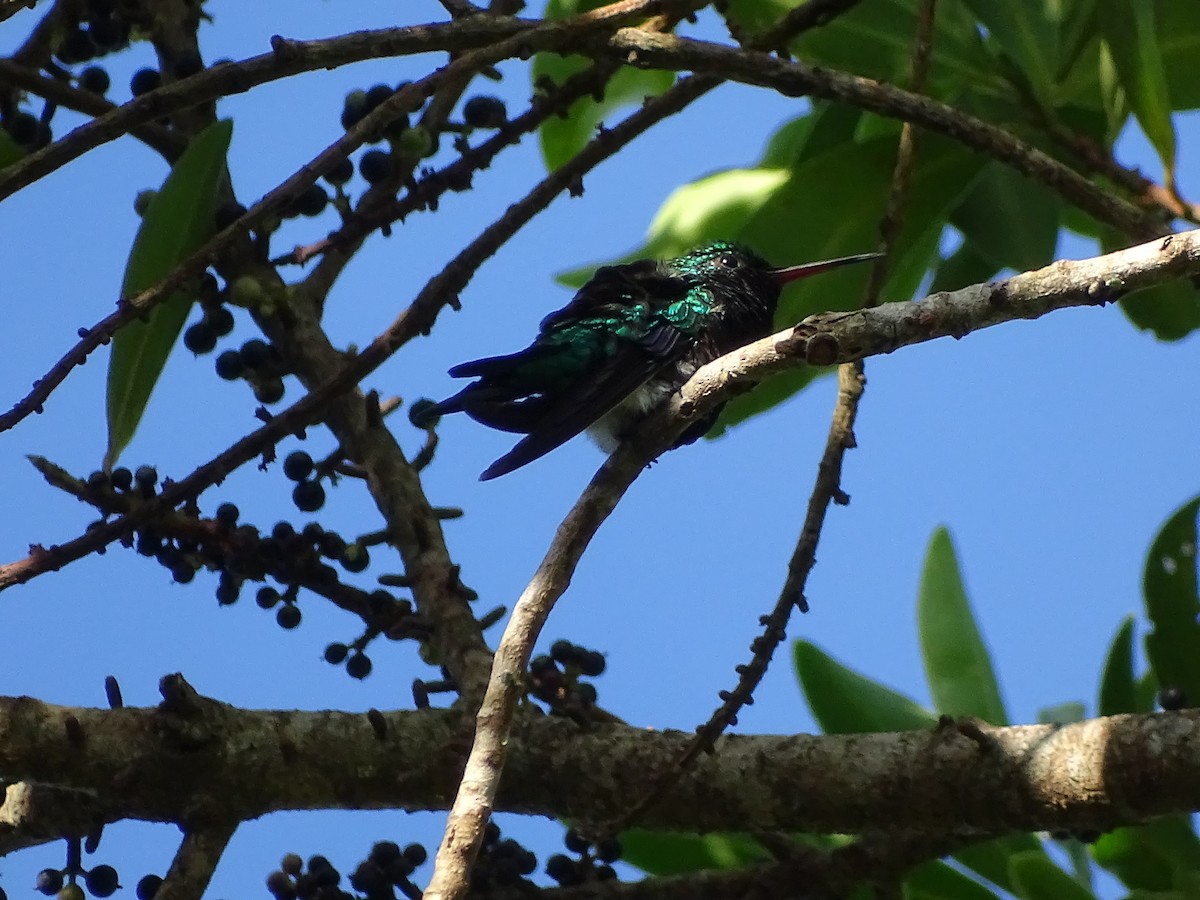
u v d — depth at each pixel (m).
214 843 6.58
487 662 7.01
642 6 6.97
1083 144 8.12
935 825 6.39
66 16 7.90
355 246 8.46
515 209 7.41
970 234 8.81
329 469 7.55
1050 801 6.20
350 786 6.65
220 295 7.81
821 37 8.63
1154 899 7.76
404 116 7.25
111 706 6.66
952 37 8.51
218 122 6.79
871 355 5.91
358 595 7.23
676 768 5.91
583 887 6.84
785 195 8.47
